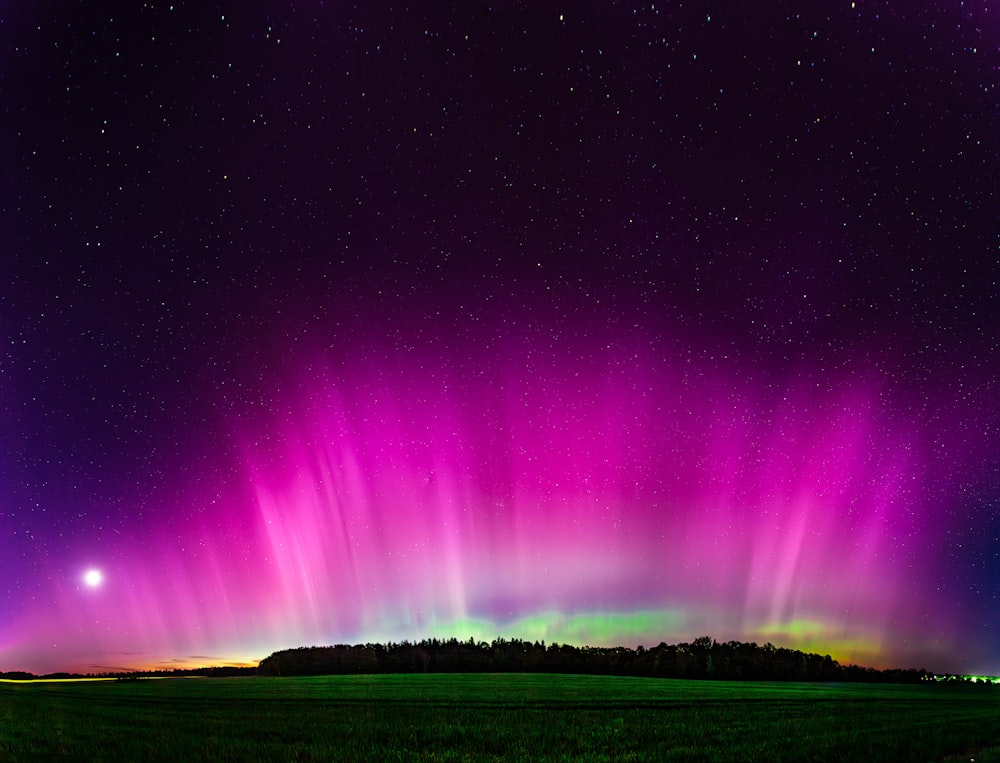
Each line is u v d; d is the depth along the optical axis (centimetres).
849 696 5119
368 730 2630
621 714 3338
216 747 2194
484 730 2642
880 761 1955
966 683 8019
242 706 3759
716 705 3959
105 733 2517
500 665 9406
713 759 1988
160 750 2116
